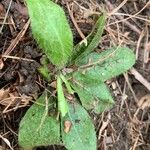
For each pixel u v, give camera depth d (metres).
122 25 0.18
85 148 0.15
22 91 0.15
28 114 0.15
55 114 0.15
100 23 0.15
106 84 0.17
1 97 0.15
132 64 0.16
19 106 0.15
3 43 0.15
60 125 0.15
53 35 0.14
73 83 0.16
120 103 0.17
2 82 0.15
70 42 0.14
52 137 0.15
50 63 0.15
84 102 0.15
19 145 0.15
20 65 0.15
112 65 0.16
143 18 0.18
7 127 0.15
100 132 0.16
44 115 0.15
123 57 0.16
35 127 0.15
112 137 0.17
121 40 0.17
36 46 0.15
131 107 0.17
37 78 0.15
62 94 0.14
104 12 0.16
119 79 0.17
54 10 0.14
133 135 0.17
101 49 0.16
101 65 0.16
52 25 0.14
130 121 0.17
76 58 0.15
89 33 0.16
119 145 0.17
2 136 0.15
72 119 0.15
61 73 0.15
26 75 0.15
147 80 0.18
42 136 0.15
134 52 0.18
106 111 0.16
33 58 0.15
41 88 0.15
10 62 0.15
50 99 0.15
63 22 0.14
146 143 0.17
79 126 0.15
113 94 0.17
